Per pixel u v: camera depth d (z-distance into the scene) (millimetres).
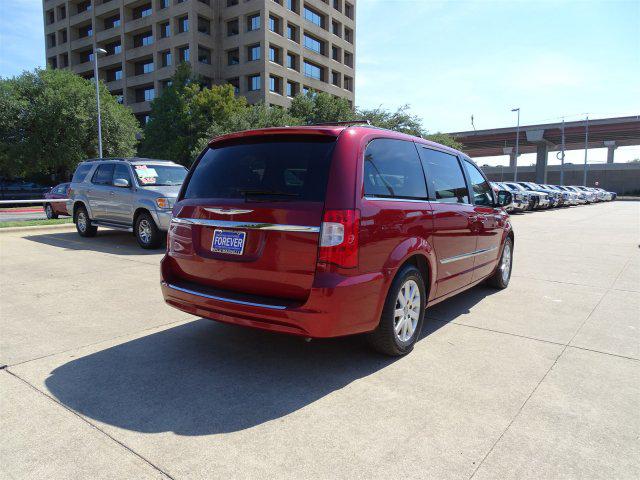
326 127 3420
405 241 3553
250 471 2252
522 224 16797
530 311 5113
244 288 3309
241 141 3648
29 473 2221
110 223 10156
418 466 2301
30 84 36562
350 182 3123
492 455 2400
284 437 2555
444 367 3533
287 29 53281
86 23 62469
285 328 3064
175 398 2998
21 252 8758
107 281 6297
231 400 2980
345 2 65312
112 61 59188
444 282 4297
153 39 54375
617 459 2377
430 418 2770
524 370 3484
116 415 2771
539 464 2326
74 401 2936
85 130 36094
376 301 3271
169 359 3648
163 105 43000
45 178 46344
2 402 2908
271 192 3197
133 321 4594
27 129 35969
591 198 40406
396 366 3551
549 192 28219
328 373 3414
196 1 50812
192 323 4566
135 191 9406
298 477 2207
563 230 14352
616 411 2875
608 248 10164
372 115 40406
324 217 3000
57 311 4891
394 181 3643
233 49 53375
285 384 3225
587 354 3816
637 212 25859
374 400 2996
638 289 6188
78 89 36688
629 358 3734
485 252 5285
